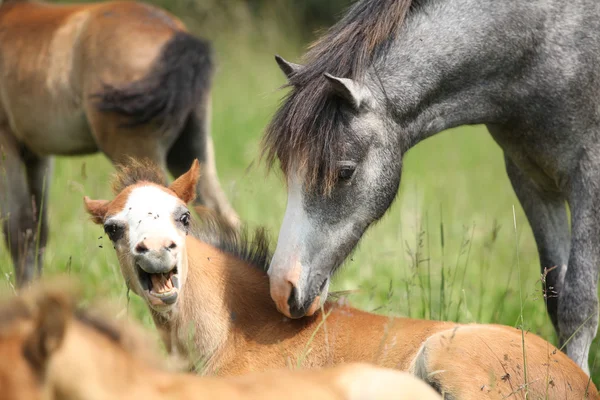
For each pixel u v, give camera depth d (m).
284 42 30.39
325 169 7.40
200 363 7.54
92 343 4.36
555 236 9.02
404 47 8.01
